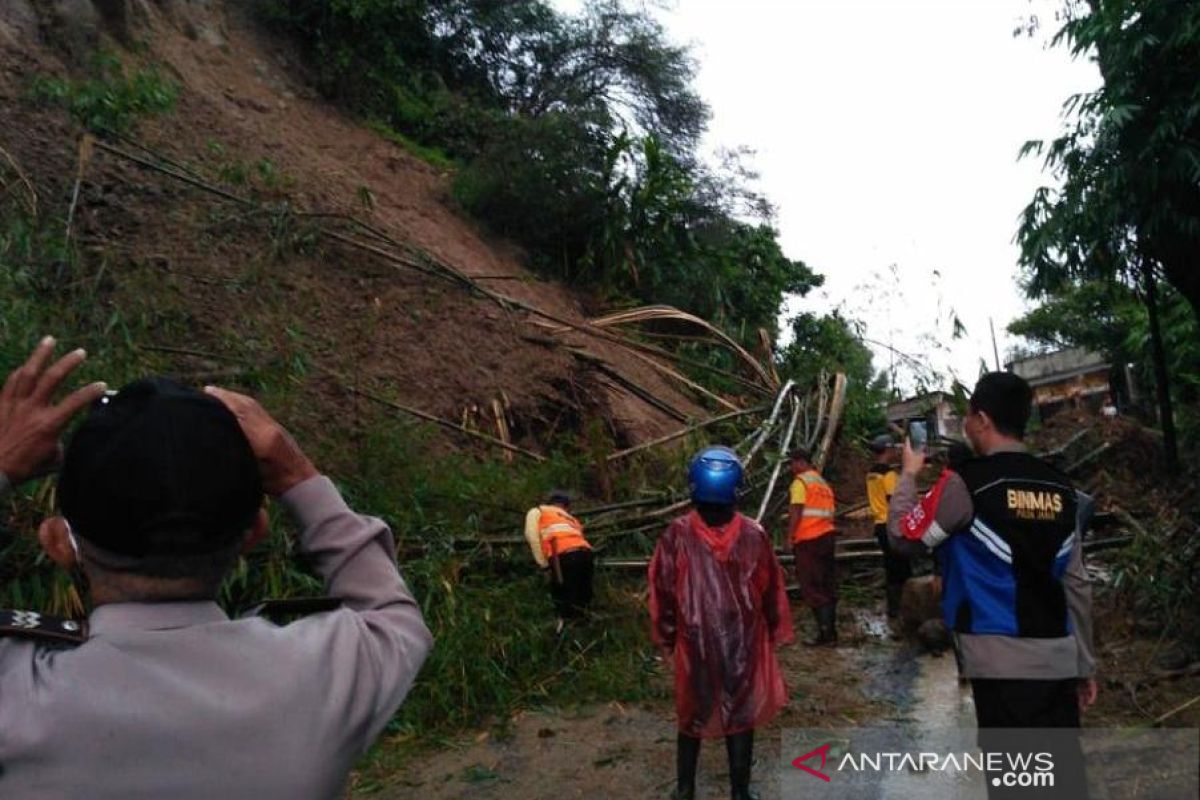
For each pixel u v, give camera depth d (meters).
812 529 8.11
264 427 1.68
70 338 7.35
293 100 15.69
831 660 7.56
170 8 14.83
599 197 15.89
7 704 1.38
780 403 11.98
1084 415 13.18
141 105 11.27
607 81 20.42
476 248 14.73
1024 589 3.34
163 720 1.38
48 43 12.05
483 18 19.19
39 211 9.66
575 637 7.39
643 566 8.50
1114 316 16.16
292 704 1.44
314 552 1.69
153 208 10.74
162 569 1.47
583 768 5.58
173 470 1.45
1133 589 7.67
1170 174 7.12
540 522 7.59
